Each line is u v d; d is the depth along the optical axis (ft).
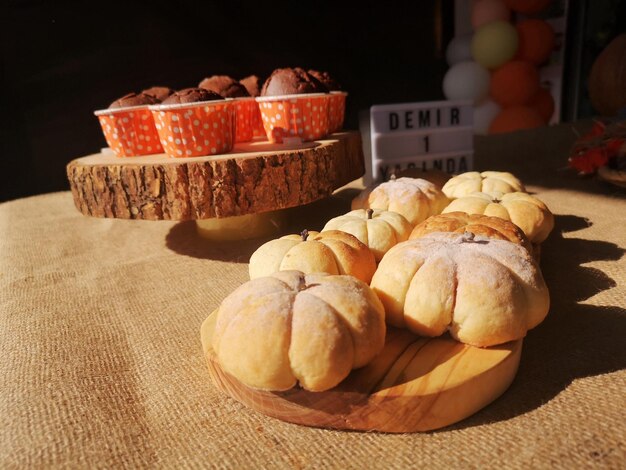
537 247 1.34
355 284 0.82
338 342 0.72
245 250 1.64
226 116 1.48
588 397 0.80
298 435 0.77
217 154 1.49
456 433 0.75
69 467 0.74
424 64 4.10
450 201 1.52
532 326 0.85
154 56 3.33
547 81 3.71
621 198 1.87
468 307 0.81
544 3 3.09
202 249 1.68
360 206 1.49
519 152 2.75
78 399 0.90
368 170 2.30
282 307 0.75
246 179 1.40
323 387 0.73
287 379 0.73
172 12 3.27
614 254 1.37
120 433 0.81
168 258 1.63
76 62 3.16
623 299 1.12
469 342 0.83
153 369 1.00
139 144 1.63
